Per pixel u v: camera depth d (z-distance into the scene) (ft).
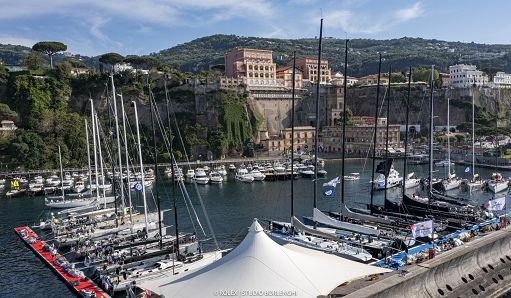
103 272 147.33
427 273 126.31
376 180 360.69
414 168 486.38
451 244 151.33
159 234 180.34
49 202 318.65
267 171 446.60
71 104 654.53
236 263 90.63
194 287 86.58
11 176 458.50
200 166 540.11
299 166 472.03
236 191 361.51
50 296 142.20
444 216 199.00
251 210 279.69
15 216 280.51
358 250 148.15
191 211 279.08
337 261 101.86
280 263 90.38
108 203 293.43
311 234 172.55
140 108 642.22
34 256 187.83
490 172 443.73
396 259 139.85
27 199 345.31
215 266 93.09
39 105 606.96
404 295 118.01
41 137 530.27
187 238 180.96
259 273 87.20
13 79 628.69
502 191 335.26
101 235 200.64
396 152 593.42
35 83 624.59
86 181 409.28
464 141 626.64
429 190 238.07
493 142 596.70
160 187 386.52
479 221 187.32
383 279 118.42
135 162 482.28
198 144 625.82
